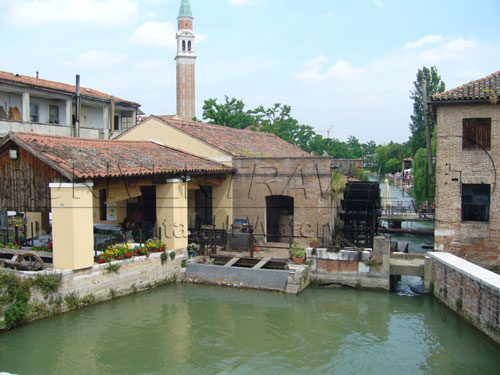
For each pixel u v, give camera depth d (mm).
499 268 15125
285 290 14469
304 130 58219
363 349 10625
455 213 15453
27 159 13344
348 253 15203
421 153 28062
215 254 17297
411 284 16172
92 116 28594
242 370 9539
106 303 13250
